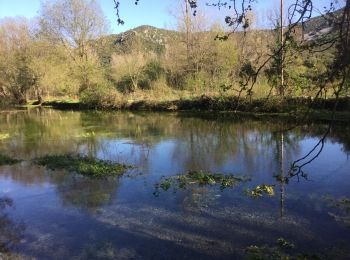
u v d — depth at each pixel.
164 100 36.66
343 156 14.91
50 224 9.24
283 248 7.57
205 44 38.31
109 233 8.60
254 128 23.03
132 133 23.06
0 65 49.53
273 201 10.16
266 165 14.12
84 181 12.76
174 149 17.69
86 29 47.69
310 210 9.44
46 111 41.06
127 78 45.06
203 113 31.80
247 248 7.59
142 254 7.58
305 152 16.00
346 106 21.61
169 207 10.05
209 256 7.39
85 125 27.72
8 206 10.59
